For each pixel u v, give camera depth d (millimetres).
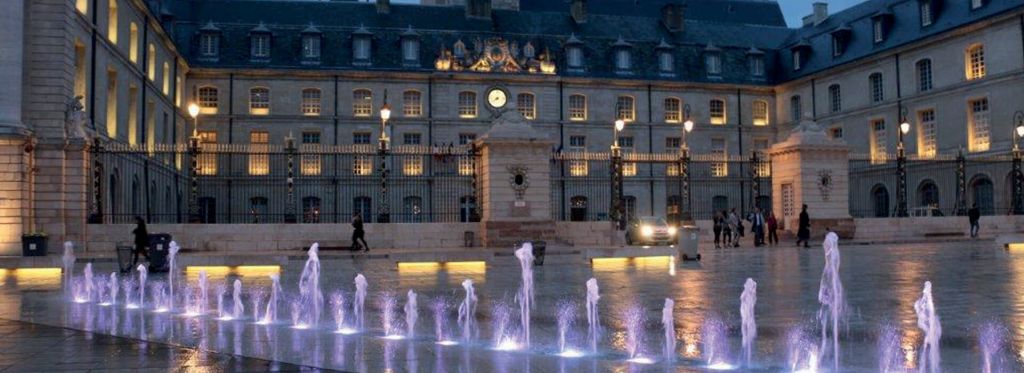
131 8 40531
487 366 8328
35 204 27125
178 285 17266
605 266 22234
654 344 9492
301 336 10328
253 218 53812
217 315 12422
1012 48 45188
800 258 24688
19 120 26984
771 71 64312
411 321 11508
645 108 60750
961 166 37188
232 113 55688
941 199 48938
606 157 31141
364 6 60875
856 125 56156
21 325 11453
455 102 57750
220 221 53781
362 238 27922
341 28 58625
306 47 56969
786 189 34781
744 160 34125
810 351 8953
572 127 59281
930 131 50906
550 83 58906
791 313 11867
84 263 23938
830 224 33781
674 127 61188
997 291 14242
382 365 8414
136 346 9641
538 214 28641
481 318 11742
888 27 54688
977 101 47875
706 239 35844
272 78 56281
